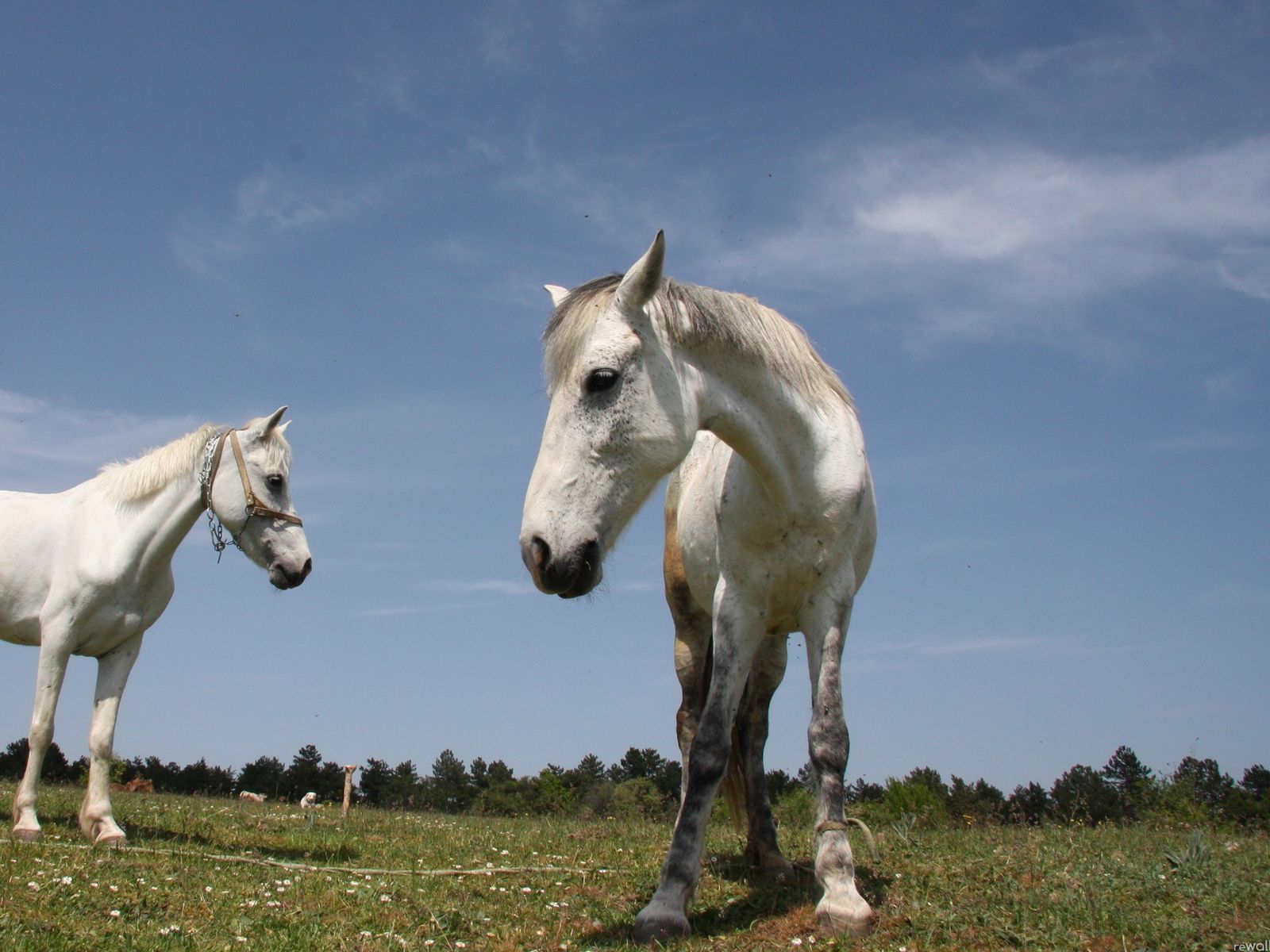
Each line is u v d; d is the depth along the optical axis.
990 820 9.42
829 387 4.26
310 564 6.46
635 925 3.61
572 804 23.20
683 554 5.05
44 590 6.28
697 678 5.48
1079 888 4.10
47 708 5.96
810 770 3.93
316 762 25.98
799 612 4.14
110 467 6.61
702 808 3.81
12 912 3.55
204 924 3.63
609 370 3.67
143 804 9.70
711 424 3.92
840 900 3.56
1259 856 5.22
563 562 3.52
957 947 3.30
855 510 4.04
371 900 4.23
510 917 4.02
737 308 3.98
